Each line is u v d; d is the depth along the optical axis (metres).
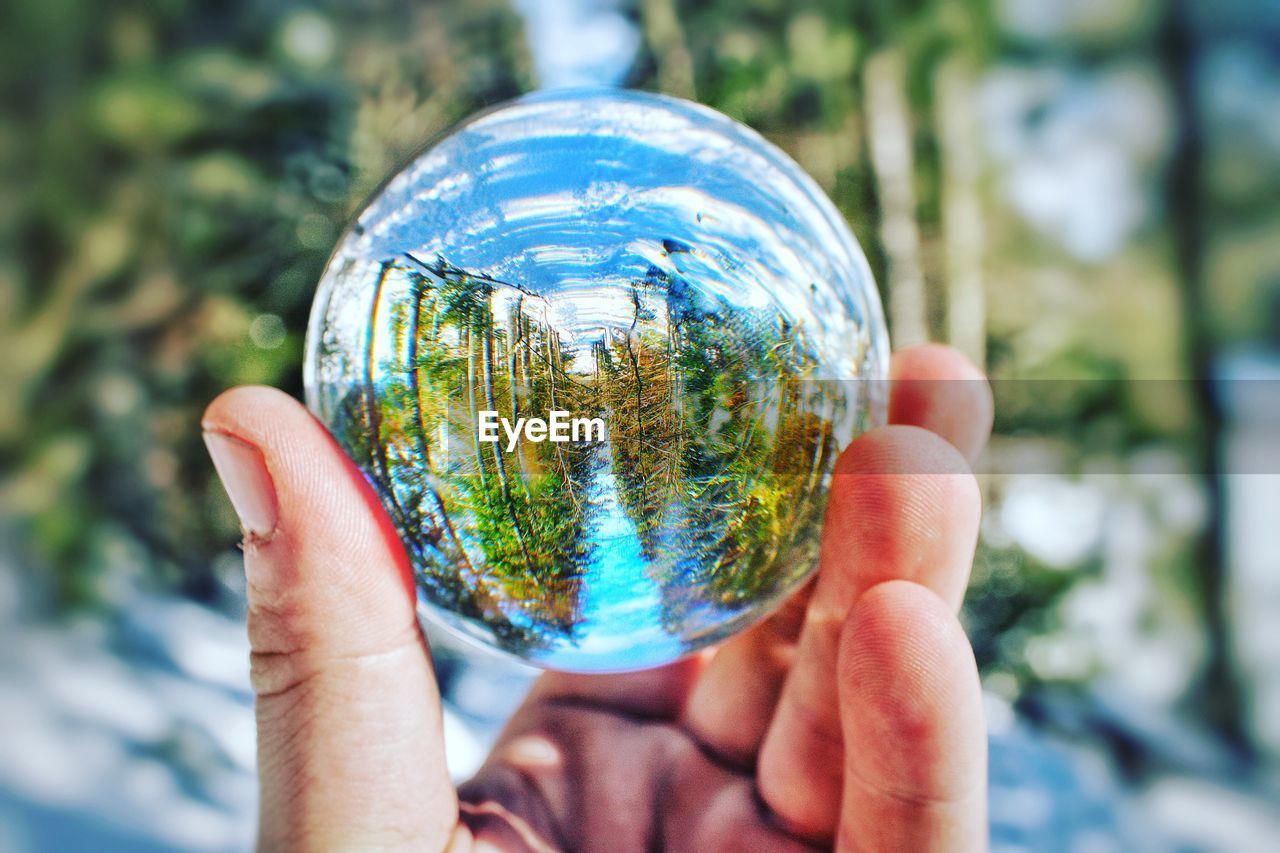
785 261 0.11
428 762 0.13
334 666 0.12
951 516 0.13
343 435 0.12
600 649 0.12
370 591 0.12
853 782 0.13
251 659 0.12
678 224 0.11
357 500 0.12
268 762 0.12
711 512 0.11
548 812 0.15
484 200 0.11
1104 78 0.41
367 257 0.11
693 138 0.11
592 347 0.11
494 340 0.11
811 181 0.13
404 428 0.11
